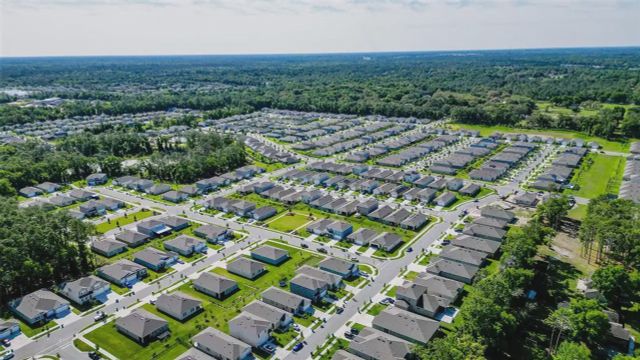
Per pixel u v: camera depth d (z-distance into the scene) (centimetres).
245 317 10619
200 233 16138
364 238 15300
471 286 12562
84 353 9994
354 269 13250
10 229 12750
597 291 11544
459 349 8794
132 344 10288
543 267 13400
